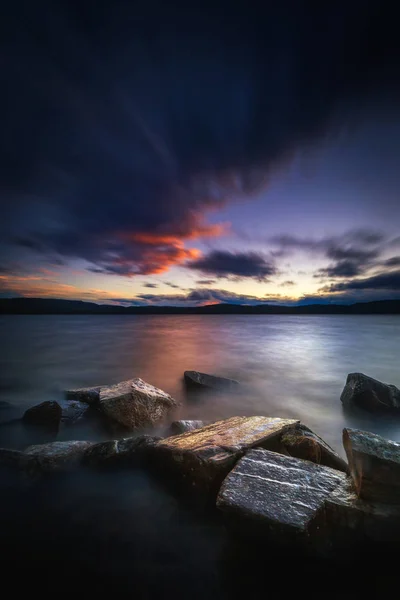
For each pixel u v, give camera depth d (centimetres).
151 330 4997
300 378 1645
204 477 469
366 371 1848
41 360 2172
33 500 491
